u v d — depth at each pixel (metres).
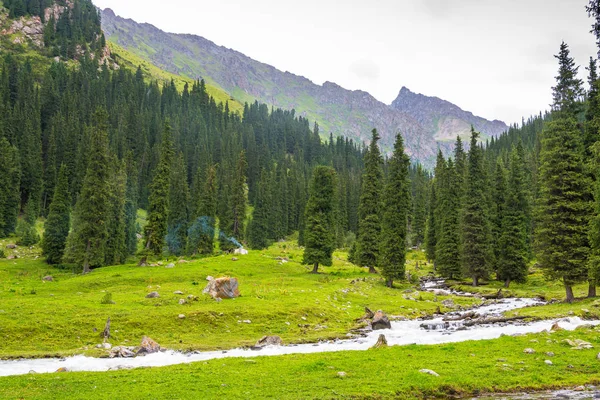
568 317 30.86
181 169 108.31
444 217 73.06
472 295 55.62
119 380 17.88
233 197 96.38
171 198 106.00
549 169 42.22
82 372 19.81
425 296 53.19
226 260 67.19
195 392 15.95
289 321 33.84
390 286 58.84
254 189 171.12
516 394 16.14
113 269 62.78
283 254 84.88
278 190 139.62
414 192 171.25
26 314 29.88
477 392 16.41
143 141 158.88
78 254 63.47
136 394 15.77
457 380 17.25
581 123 45.31
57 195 80.50
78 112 158.12
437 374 18.00
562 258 40.00
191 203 112.19
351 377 17.91
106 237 66.19
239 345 27.09
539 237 42.28
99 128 66.19
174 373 19.00
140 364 22.03
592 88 43.91
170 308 33.78
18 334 26.72
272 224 129.25
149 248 68.00
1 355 23.66
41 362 22.48
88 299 37.06
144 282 49.50
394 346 24.23
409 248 125.44
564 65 45.81
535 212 43.44
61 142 130.62
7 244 89.62
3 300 34.97
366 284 56.38
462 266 64.75
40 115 148.12
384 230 60.56
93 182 63.88
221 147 180.00
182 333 29.75
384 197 64.25
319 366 19.47
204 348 26.11
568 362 19.42
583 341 22.58
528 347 22.25
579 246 39.81
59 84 186.50
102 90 192.00
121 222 79.25
